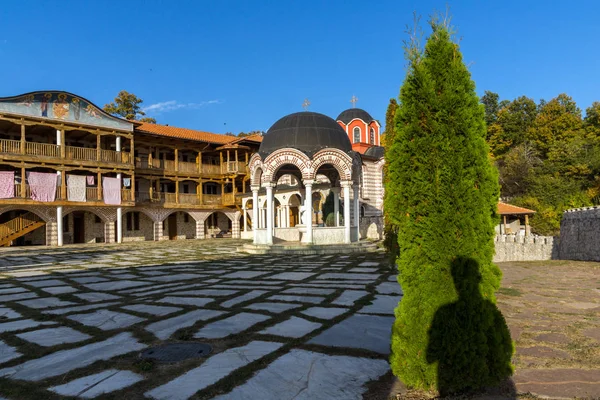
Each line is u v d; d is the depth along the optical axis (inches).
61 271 631.2
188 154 1815.9
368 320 288.8
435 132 184.1
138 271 611.5
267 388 177.3
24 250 1105.4
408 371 171.9
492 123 2268.7
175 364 208.2
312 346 231.5
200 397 169.8
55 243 1311.5
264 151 929.5
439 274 174.2
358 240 960.3
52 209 1307.8
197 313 320.8
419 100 189.0
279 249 868.6
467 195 177.0
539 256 968.3
